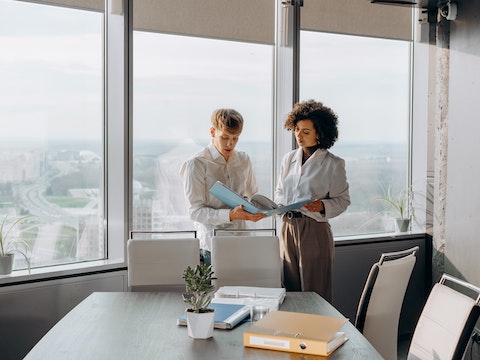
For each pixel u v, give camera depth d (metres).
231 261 4.09
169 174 5.20
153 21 5.01
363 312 3.45
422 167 6.16
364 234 6.11
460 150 5.56
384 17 6.07
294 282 4.48
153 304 3.42
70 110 4.80
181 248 4.11
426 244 6.12
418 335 3.07
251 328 2.74
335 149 5.95
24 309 4.35
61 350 2.63
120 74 4.82
